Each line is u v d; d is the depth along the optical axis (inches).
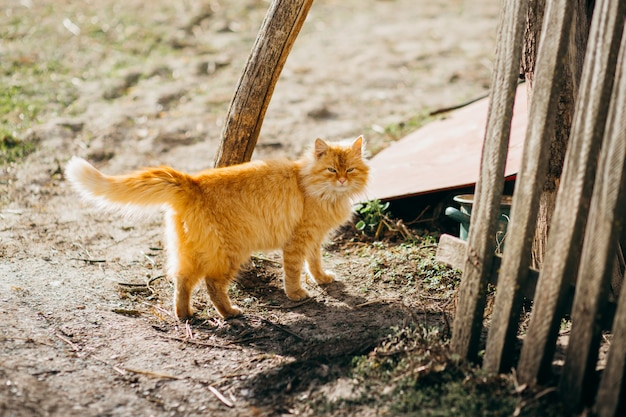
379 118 334.0
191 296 179.8
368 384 130.1
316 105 349.1
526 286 129.8
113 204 159.6
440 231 217.2
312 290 183.3
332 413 122.1
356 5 530.6
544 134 121.9
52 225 230.7
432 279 180.7
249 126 187.9
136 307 171.6
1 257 198.4
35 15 450.6
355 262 200.2
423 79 387.9
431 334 143.5
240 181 165.3
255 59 183.8
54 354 140.3
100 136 309.6
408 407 120.9
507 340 126.8
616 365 108.1
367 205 220.5
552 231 120.3
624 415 111.3
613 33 112.1
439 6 528.4
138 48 418.0
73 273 191.0
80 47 409.4
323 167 172.9
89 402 124.6
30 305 163.2
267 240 169.3
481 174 133.7
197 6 486.3
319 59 420.5
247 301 176.9
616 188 109.3
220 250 161.9
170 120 331.6
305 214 174.9
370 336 150.3
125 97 356.2
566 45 121.0
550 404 117.3
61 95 347.6
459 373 129.4
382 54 427.5
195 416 123.4
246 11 487.8
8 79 359.3
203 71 393.7
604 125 114.7
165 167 159.6
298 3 179.3
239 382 135.3
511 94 128.6
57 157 288.0
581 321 114.7
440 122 282.0
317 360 141.6
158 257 208.5
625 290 108.1
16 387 124.3
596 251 112.3
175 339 154.3
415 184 222.2
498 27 133.3
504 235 173.3
